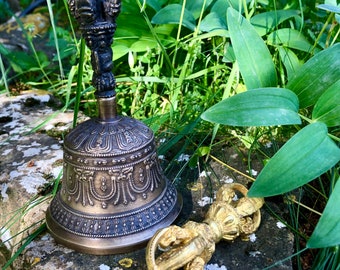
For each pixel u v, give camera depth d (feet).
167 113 1.13
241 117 0.72
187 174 0.99
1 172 0.99
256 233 0.82
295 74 0.85
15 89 1.45
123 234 0.75
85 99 1.34
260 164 1.02
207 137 1.10
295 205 0.93
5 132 1.16
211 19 1.15
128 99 1.30
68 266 0.74
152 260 0.66
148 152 0.77
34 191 0.93
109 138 0.74
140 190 0.76
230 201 0.80
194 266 0.67
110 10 0.69
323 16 1.23
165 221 0.78
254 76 0.86
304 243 0.88
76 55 1.43
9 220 0.86
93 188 0.74
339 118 0.78
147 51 1.23
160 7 1.29
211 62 1.24
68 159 0.76
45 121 1.12
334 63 0.83
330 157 0.70
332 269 0.77
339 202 0.64
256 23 1.15
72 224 0.76
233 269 0.74
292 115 0.74
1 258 0.90
